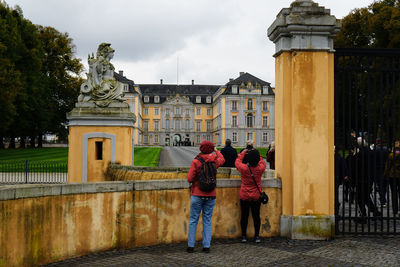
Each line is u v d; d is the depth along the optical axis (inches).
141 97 4308.6
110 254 219.6
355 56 257.1
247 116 3786.9
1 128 1344.7
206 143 226.1
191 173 221.6
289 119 252.8
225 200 256.8
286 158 253.6
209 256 211.9
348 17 1212.5
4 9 1375.5
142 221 237.0
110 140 496.1
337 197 257.8
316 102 248.7
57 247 205.3
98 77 512.1
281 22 248.5
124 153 498.0
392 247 226.8
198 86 4805.6
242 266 192.4
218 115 4030.5
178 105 4500.5
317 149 248.4
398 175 331.6
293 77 248.4
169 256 213.2
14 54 1373.0
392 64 256.1
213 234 254.4
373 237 253.6
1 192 178.7
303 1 254.8
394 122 256.5
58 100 2140.7
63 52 2062.0
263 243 240.4
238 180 259.6
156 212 241.4
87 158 496.4
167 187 245.1
